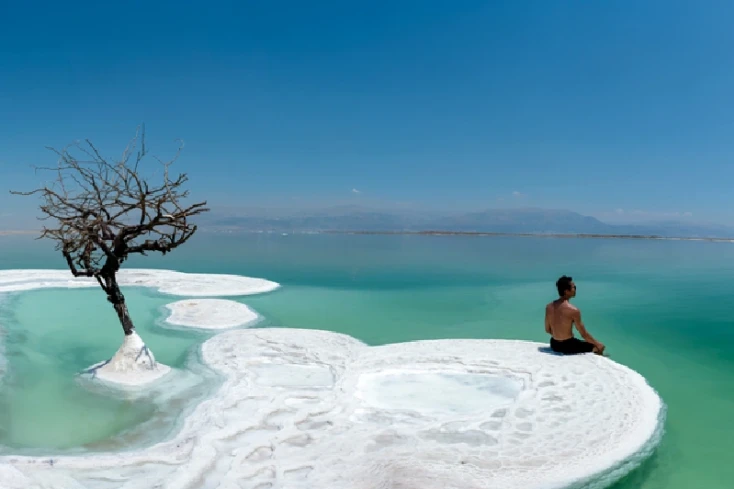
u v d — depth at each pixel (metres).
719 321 15.48
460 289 21.94
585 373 9.09
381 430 6.84
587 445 6.45
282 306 17.42
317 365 9.95
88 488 5.32
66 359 10.36
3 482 5.27
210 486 5.40
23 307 16.31
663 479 5.99
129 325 9.20
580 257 42.91
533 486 5.52
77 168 8.31
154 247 8.97
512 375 9.23
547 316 10.66
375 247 59.94
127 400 7.93
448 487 5.45
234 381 8.73
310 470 5.77
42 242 65.00
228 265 33.44
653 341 13.00
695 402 8.54
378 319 15.48
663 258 42.03
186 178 8.80
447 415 7.42
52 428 6.91
